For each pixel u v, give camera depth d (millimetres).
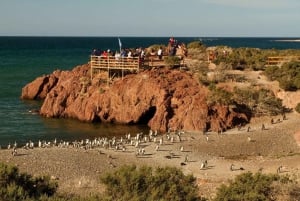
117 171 24047
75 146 47938
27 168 38375
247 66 72438
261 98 60594
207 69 68438
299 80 64000
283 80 64750
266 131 53438
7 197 19125
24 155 42688
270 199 25422
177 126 57406
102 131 58719
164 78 63906
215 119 56531
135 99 62375
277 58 74875
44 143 49312
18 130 58438
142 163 41469
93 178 35594
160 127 58719
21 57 172875
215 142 49656
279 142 49312
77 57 173000
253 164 40656
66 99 67812
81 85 68438
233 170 38844
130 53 68812
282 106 61125
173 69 67938
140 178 23156
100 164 40469
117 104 63562
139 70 67375
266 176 27344
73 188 31031
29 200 19109
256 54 80188
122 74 67750
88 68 73625
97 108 64125
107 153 44875
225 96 58969
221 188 26438
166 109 59531
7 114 68500
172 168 25266
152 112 62875
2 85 96500
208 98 58719
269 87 64875
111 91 64625
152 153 45281
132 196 22141
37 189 21875
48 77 83562
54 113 66688
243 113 58719
